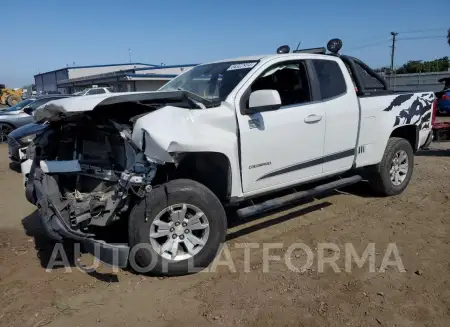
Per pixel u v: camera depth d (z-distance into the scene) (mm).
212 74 4832
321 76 5008
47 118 4137
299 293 3506
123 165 3842
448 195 6137
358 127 5324
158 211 3688
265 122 4324
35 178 3973
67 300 3445
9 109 14406
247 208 4316
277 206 4477
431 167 8250
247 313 3230
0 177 8305
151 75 32094
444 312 3203
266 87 4617
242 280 3742
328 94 5023
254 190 4387
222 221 3930
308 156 4805
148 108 4016
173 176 4141
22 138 8391
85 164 3967
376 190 6066
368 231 4832
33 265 4109
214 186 4262
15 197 6703
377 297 3424
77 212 3662
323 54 5230
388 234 4734
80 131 4094
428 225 4984
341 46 5504
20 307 3342
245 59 4855
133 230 3680
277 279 3750
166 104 4039
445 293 3465
